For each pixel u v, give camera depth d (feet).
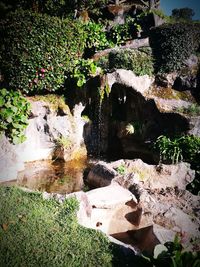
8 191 21.26
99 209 23.36
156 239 20.34
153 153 36.19
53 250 16.15
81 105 38.06
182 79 39.78
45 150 35.60
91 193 24.49
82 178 31.91
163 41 42.73
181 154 33.76
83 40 40.37
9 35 35.70
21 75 36.52
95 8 50.21
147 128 38.88
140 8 52.03
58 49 37.09
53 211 19.88
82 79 37.11
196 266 15.43
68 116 37.22
